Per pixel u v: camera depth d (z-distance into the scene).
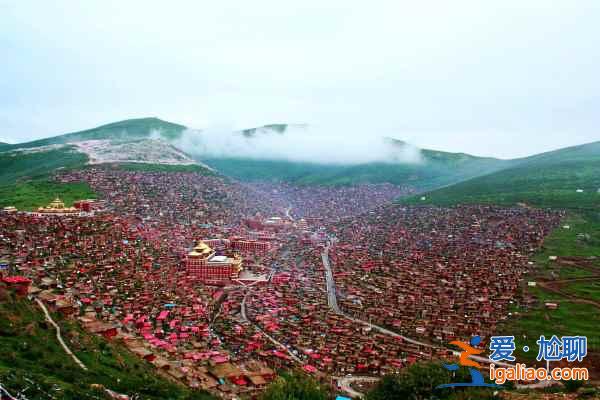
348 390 158.88
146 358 155.38
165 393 121.81
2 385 89.69
